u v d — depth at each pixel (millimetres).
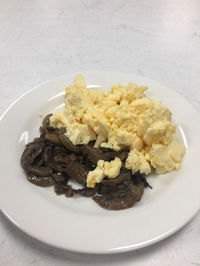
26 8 432
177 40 379
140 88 266
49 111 280
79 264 200
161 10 424
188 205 206
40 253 205
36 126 271
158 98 276
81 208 221
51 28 401
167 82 326
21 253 205
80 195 230
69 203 224
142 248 203
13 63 354
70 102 257
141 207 209
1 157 240
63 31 396
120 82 292
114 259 201
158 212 204
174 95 276
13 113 266
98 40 383
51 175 239
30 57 361
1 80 333
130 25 403
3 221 220
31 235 193
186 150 242
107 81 293
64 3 439
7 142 251
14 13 423
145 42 379
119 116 242
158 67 346
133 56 361
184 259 201
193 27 397
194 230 214
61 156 248
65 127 254
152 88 283
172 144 243
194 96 310
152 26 401
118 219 201
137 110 252
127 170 236
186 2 434
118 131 239
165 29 396
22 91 321
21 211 205
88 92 264
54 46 376
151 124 237
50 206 210
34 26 404
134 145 240
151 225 197
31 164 241
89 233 194
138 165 233
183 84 323
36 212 205
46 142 255
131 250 189
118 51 368
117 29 398
